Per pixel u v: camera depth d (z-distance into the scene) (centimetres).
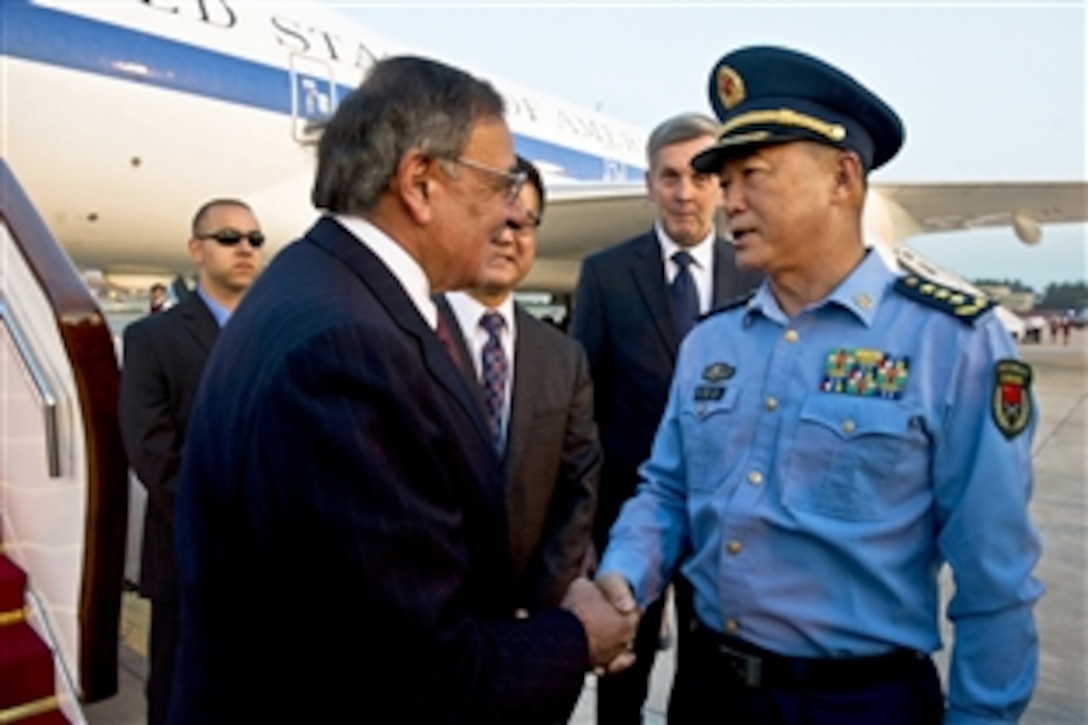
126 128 538
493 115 102
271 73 623
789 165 120
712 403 134
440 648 87
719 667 130
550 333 196
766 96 122
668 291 219
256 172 626
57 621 188
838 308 125
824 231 123
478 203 101
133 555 275
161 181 571
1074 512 475
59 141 511
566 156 1062
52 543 189
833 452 118
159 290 1070
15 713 181
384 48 746
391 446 87
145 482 214
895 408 115
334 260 96
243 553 86
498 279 179
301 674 86
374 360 86
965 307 116
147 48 543
